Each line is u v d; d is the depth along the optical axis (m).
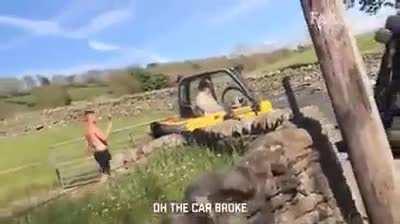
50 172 10.41
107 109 30.19
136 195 5.93
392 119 7.62
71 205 5.81
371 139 5.72
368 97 5.73
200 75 10.70
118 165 9.23
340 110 5.77
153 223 5.16
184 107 10.73
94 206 5.72
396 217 5.73
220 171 5.16
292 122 7.03
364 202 5.92
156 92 32.69
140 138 11.54
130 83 35.19
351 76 5.69
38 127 26.86
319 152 6.46
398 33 8.29
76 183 8.39
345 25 5.70
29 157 13.45
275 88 28.00
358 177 5.86
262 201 5.23
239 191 4.93
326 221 6.19
